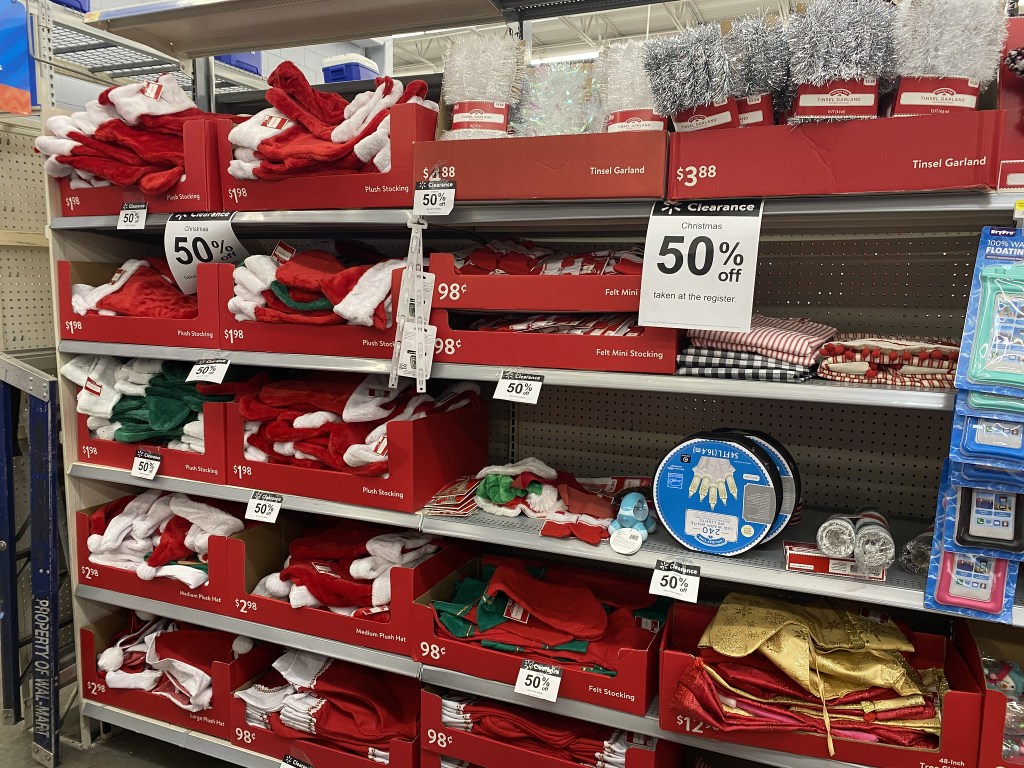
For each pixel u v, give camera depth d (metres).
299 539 2.25
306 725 2.07
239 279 2.04
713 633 1.65
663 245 1.54
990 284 1.34
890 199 1.39
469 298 1.79
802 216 1.60
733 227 1.49
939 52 1.29
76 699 2.77
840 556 1.51
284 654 2.27
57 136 2.22
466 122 1.73
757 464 1.57
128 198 2.21
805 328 1.69
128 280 2.37
